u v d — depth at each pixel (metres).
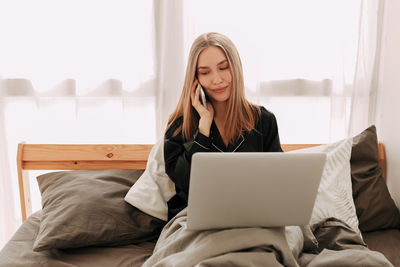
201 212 0.88
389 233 1.46
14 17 1.81
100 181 1.50
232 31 1.86
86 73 1.86
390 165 1.74
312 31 1.88
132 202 1.39
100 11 1.83
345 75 1.92
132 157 1.75
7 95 1.88
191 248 0.98
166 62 1.87
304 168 0.83
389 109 1.75
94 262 1.19
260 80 1.92
